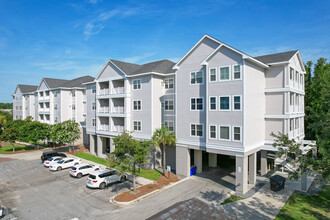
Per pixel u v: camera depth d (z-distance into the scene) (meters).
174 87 28.52
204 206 12.79
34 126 43.59
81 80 50.66
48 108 52.28
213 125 22.00
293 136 24.86
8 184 23.91
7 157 37.41
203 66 23.34
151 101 28.31
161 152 29.89
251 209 17.14
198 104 23.78
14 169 29.92
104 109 35.53
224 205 17.88
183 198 19.39
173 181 24.00
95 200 19.42
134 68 33.47
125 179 24.53
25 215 16.81
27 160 35.00
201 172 26.92
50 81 52.06
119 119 34.56
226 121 21.09
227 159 33.62
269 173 26.19
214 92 21.89
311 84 37.66
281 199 19.03
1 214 16.16
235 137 20.58
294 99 24.92
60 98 47.47
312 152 28.00
